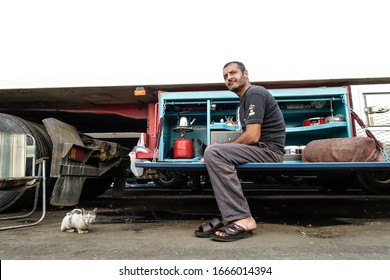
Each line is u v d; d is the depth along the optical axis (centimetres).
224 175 135
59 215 215
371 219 188
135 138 344
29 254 111
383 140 205
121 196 354
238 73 162
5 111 273
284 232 147
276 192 398
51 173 210
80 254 110
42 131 241
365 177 266
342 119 214
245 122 156
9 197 208
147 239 132
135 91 212
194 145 241
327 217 196
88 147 251
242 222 134
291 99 225
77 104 267
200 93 220
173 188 484
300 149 212
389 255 107
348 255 107
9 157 177
